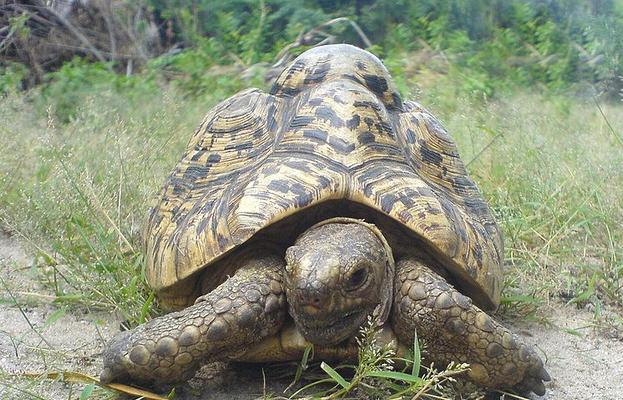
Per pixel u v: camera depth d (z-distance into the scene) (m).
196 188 0.56
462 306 0.47
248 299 0.47
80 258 0.66
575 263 0.72
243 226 0.48
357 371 0.47
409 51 1.87
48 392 0.50
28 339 0.59
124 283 0.63
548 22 1.99
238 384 0.51
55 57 1.78
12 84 1.54
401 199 0.49
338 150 0.51
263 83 1.58
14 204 0.82
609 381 0.55
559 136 1.04
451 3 2.05
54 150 0.84
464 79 1.61
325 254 0.46
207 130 0.59
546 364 0.57
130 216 0.75
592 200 0.81
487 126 1.06
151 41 1.90
